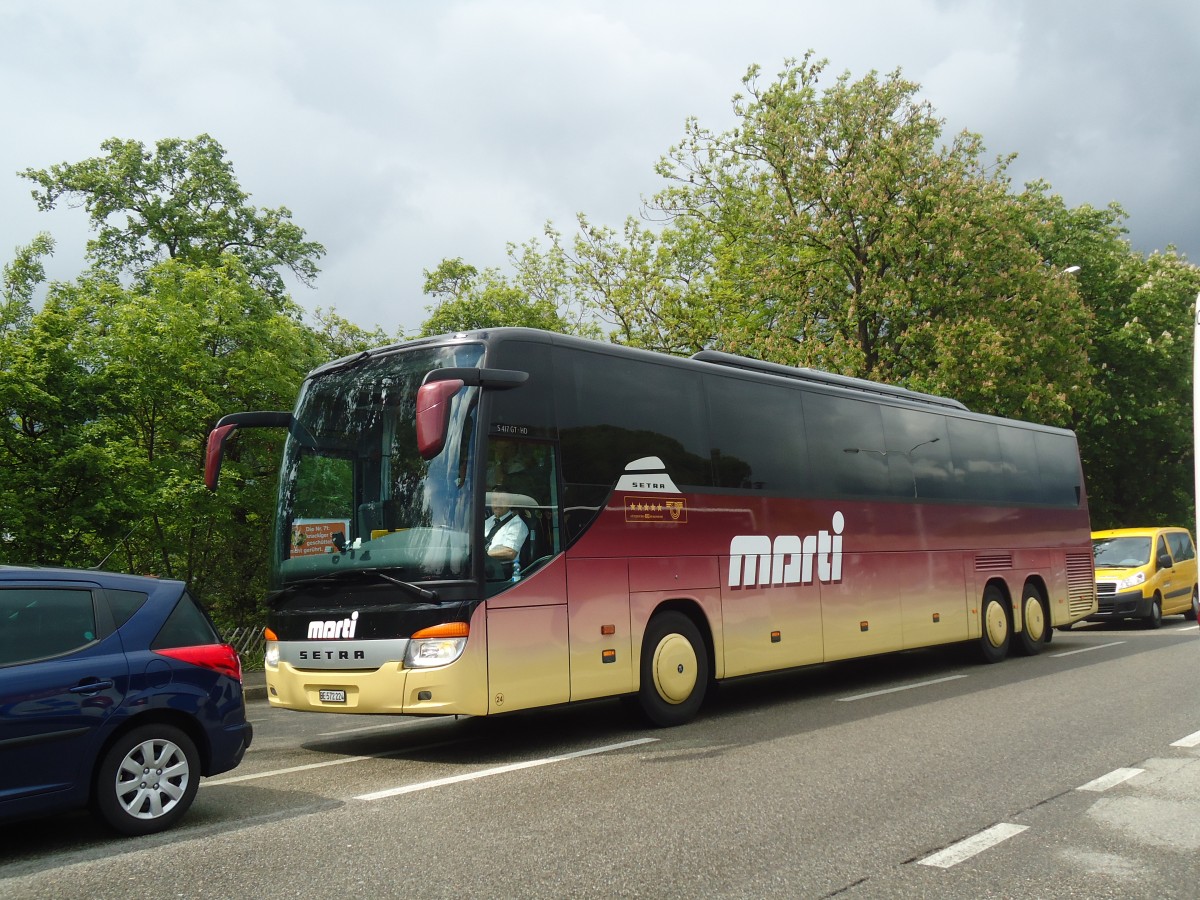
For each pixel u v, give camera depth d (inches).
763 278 1163.3
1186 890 191.3
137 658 255.1
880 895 188.7
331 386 387.2
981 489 638.5
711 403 446.3
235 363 773.9
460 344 362.3
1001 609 639.8
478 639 333.4
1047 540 705.0
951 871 203.2
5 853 239.0
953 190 1080.8
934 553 581.0
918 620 558.3
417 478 349.7
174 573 812.6
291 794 295.7
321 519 367.6
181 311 745.0
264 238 1357.0
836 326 1128.8
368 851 224.5
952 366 1051.9
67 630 247.6
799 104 1143.6
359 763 350.9
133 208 1298.0
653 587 400.5
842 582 504.1
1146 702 425.7
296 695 354.6
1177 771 294.2
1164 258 1603.1
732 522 443.2
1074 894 189.3
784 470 479.2
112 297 764.0
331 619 348.8
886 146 1091.9
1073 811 250.4
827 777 293.1
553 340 381.1
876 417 553.6
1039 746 334.3
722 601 432.8
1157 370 1540.4
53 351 670.5
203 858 223.6
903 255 1103.6
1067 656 644.7
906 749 334.6
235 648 795.4
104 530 666.8
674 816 250.1
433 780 307.6
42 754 234.4
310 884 200.8
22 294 724.0
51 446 644.1
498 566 343.6
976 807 255.0
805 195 1130.0
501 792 285.4
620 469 395.2
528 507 357.7
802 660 471.5
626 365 408.8
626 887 194.1
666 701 402.9
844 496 514.9
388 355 376.8
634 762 327.3
